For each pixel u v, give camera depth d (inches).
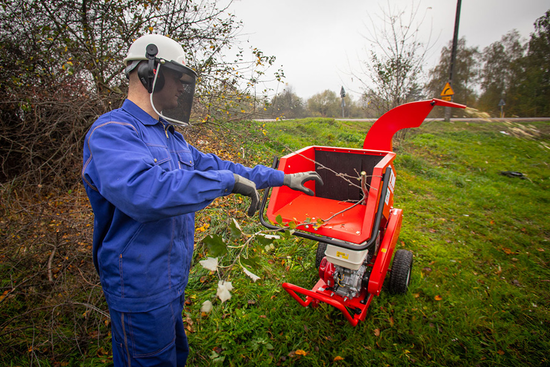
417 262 155.2
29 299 110.1
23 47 177.8
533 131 562.9
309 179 76.2
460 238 183.2
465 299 127.5
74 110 160.7
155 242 54.8
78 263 114.7
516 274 149.3
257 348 100.0
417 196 253.0
